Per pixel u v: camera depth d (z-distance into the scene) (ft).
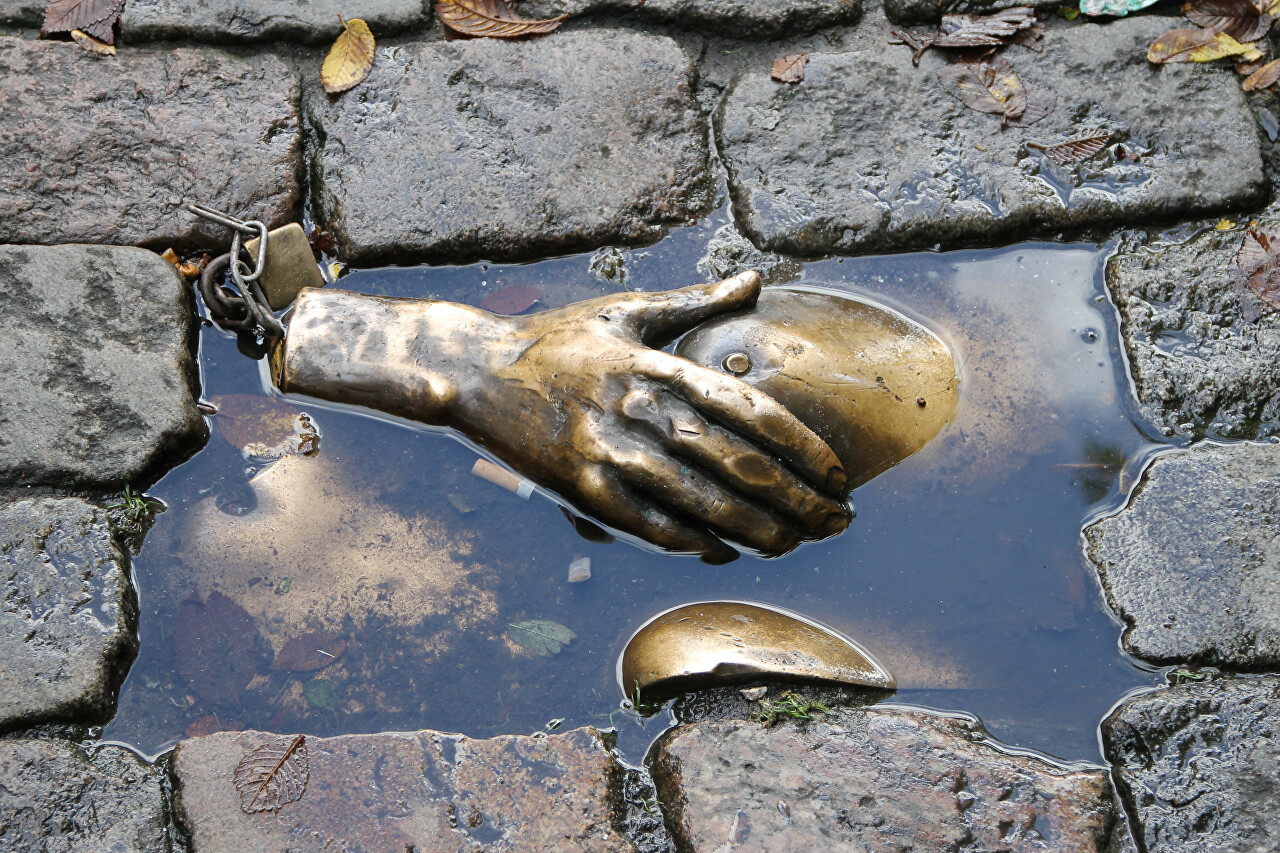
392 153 7.37
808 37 7.54
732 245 7.35
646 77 7.46
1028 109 7.43
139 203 7.30
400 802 6.84
